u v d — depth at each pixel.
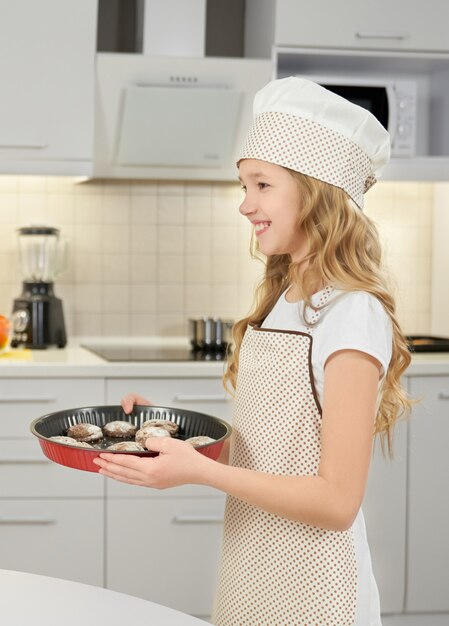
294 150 1.18
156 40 2.71
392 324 1.20
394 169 2.85
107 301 3.08
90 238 3.06
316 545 1.17
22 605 0.92
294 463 1.20
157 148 2.78
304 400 1.19
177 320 3.12
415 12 2.76
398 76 3.02
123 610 0.92
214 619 1.31
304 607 1.17
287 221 1.20
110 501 2.46
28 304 2.84
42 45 2.65
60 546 2.45
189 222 3.11
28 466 2.43
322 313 1.19
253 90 2.75
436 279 3.18
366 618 1.22
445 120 2.97
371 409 1.10
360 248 1.21
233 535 1.26
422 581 2.61
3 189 3.00
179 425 1.44
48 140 2.69
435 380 2.59
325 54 2.75
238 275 3.14
